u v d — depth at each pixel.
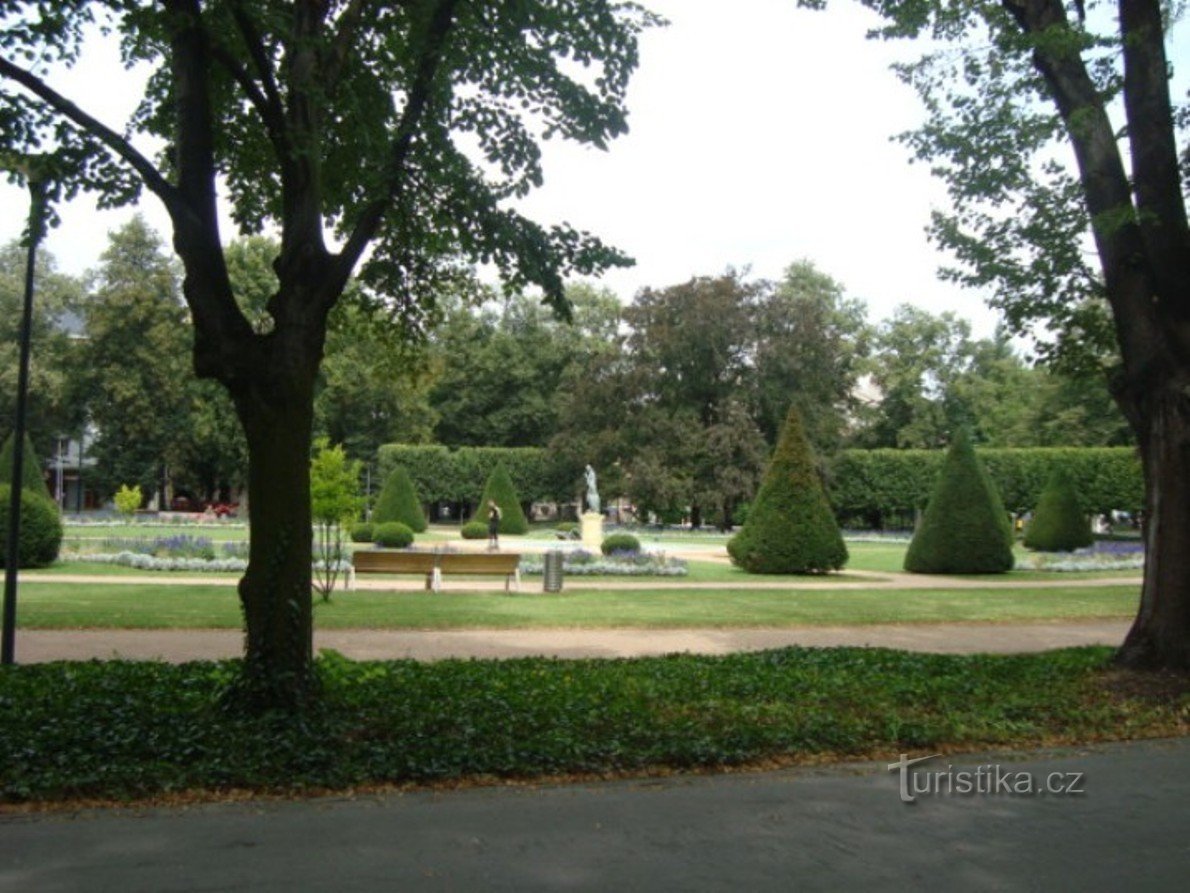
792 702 8.60
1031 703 8.61
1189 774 6.86
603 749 6.74
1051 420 54.91
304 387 7.59
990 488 34.84
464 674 9.63
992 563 26.52
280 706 7.35
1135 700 9.00
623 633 14.64
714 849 5.17
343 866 4.80
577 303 68.12
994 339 71.81
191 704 7.91
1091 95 10.38
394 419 61.28
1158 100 9.93
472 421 66.81
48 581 19.89
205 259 7.36
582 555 26.02
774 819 5.71
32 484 29.77
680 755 6.77
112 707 7.62
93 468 61.38
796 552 24.98
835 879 4.75
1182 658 9.92
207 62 7.70
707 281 56.66
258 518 7.53
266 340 7.52
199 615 15.12
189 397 56.38
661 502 54.22
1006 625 16.52
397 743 6.72
